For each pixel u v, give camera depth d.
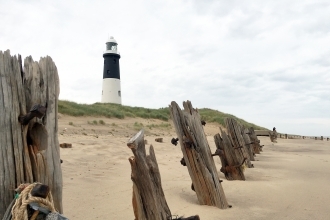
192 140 6.61
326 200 7.60
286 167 13.22
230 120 12.06
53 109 3.13
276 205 7.02
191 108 6.83
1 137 2.82
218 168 12.23
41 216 2.47
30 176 2.93
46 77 3.11
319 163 14.67
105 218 5.37
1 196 2.81
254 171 11.82
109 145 14.57
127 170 9.60
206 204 6.59
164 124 30.98
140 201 3.65
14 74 2.92
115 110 31.14
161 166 11.01
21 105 2.94
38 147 3.04
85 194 6.73
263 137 36.44
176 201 6.80
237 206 6.77
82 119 24.88
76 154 11.42
